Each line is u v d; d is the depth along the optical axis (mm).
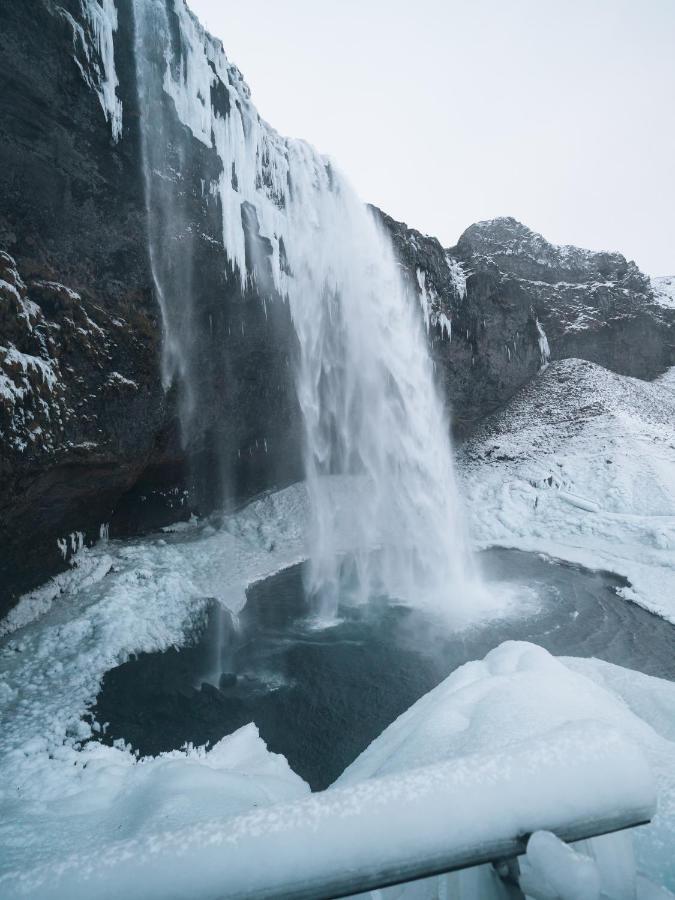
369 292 21328
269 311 16750
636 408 26250
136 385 12289
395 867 991
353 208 20625
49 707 6852
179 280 13297
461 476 23875
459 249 30734
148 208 11945
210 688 8422
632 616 11531
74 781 4590
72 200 10391
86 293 11047
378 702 8086
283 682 8766
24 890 887
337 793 1087
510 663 3170
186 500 17484
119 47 10953
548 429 25828
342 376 21062
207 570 14547
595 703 2393
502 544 18016
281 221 16984
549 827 1048
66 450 9703
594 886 928
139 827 2666
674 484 18625
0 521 8430
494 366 28312
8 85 8938
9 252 9352
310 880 954
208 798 2955
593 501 19203
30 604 9539
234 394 16719
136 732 6762
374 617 11938
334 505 20859
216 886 918
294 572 15586
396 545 18188
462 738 2211
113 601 9812
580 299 33750
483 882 1240
